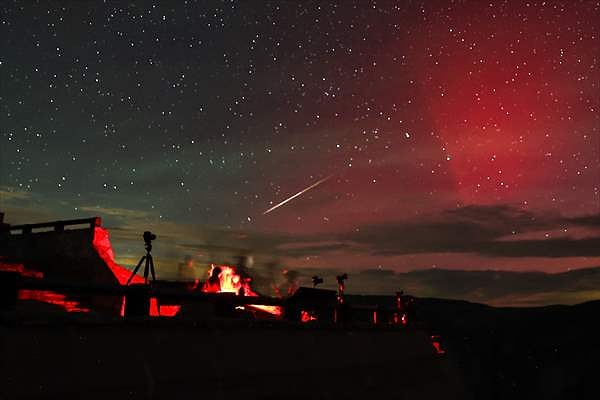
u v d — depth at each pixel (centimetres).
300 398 855
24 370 507
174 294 725
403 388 1189
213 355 728
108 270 1680
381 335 1218
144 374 622
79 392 547
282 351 858
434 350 1446
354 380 1012
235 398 731
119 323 626
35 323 540
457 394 1444
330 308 1059
